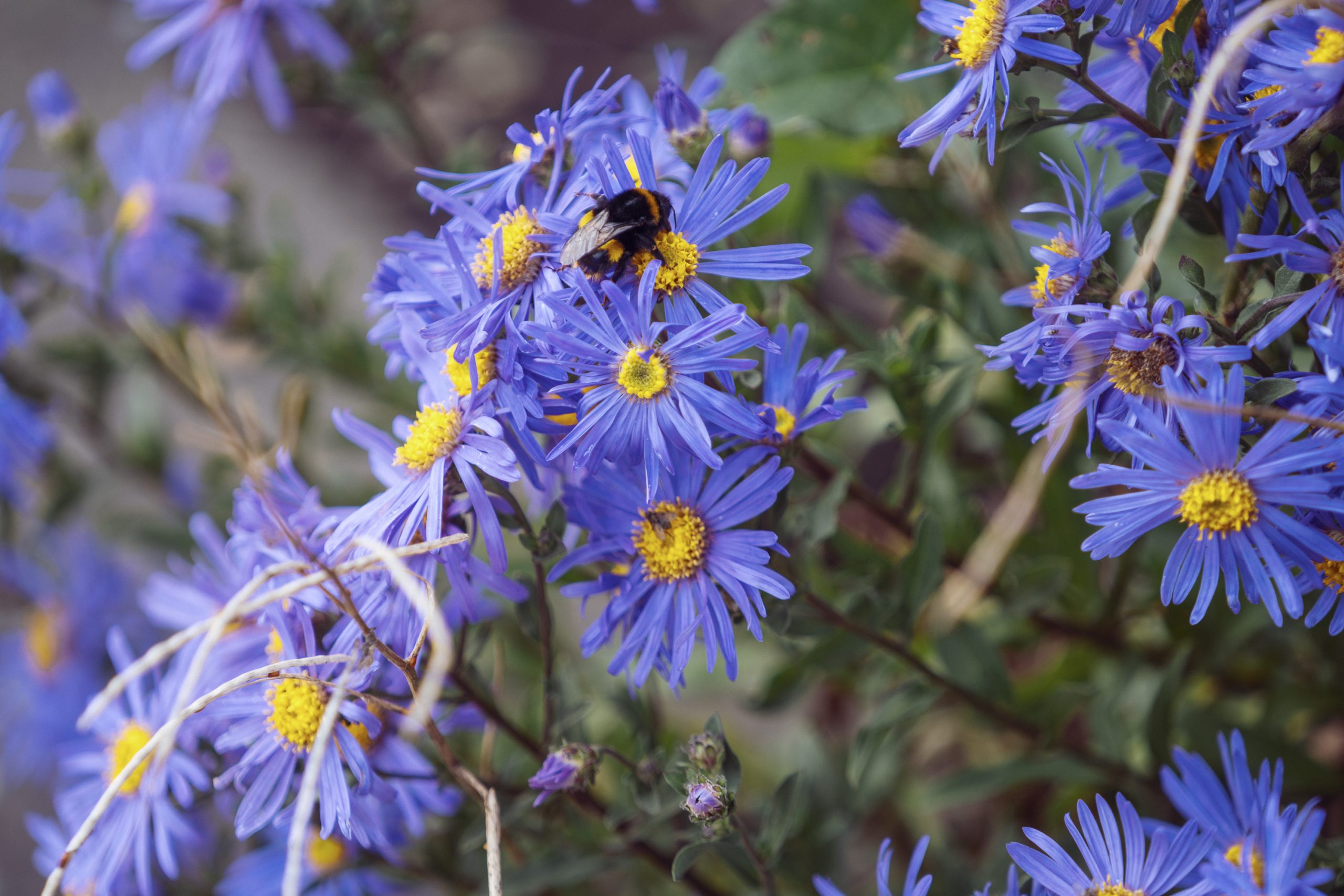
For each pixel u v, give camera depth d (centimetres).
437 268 48
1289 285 45
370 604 47
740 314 45
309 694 48
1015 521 56
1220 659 57
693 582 47
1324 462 44
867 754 53
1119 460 48
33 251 65
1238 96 46
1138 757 59
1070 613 60
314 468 70
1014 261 61
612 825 51
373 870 54
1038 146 61
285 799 48
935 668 60
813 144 64
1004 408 60
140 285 71
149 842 52
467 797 52
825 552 59
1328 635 56
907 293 60
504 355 46
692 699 71
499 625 68
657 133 50
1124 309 45
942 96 57
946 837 64
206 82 63
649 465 45
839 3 59
